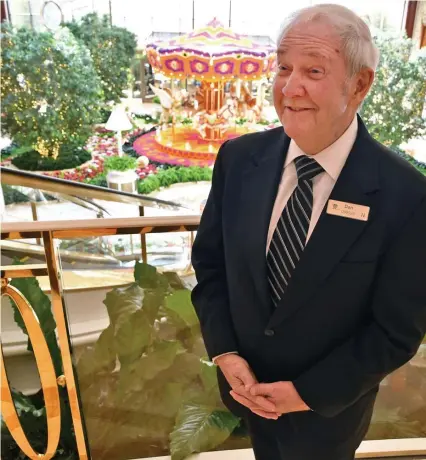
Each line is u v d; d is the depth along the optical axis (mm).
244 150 1107
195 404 1694
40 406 1838
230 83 10805
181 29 12875
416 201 888
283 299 1000
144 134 11625
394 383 1860
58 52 9070
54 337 1781
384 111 8906
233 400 1297
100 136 11172
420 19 9844
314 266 952
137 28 12500
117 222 1328
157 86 11625
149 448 1717
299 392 1038
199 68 9750
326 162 940
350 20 833
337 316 994
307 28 833
